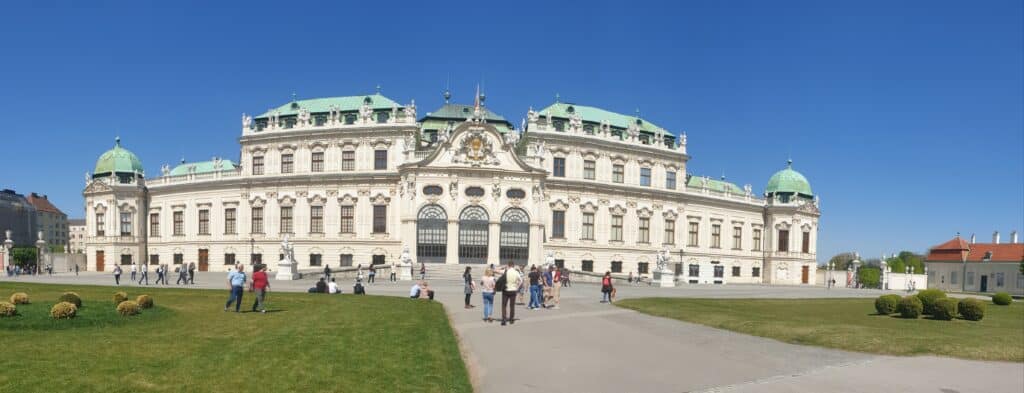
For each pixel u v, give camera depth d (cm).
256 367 1978
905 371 2272
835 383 2073
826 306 5341
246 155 10594
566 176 10544
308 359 2100
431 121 11338
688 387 1989
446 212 9481
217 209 10694
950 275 14438
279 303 4247
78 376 1842
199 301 4322
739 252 12325
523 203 9681
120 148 11750
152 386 1752
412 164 9475
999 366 2402
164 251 11144
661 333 3091
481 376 2088
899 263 15400
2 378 1792
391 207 9994
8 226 18588
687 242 11600
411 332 2733
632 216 11000
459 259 9475
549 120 10562
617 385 1998
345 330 2738
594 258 10625
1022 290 12900
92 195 11369
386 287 6538
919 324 3922
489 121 11431
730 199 12206
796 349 2680
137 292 4953
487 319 3403
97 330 2783
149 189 11350
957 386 2078
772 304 5316
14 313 2930
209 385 1767
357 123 10238
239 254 10475
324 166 10288
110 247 11106
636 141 11112
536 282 4191
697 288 8056
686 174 12769
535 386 1966
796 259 12669
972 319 4309
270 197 10388
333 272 8131
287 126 10475
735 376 2147
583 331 3106
